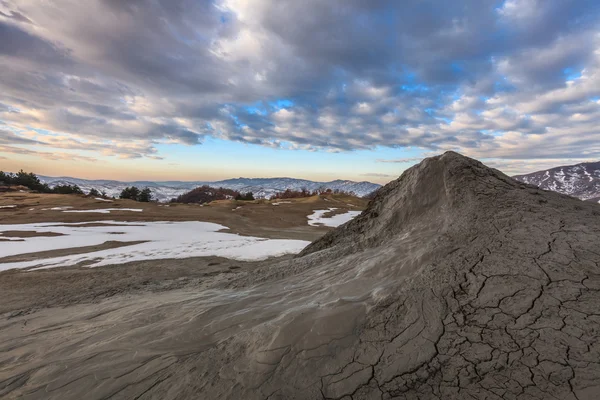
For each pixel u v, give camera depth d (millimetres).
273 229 23188
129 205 32188
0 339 4391
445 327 2242
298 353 2279
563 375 1662
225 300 4234
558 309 2111
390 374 1964
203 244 14852
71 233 17312
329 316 2566
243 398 1988
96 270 9836
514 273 2578
